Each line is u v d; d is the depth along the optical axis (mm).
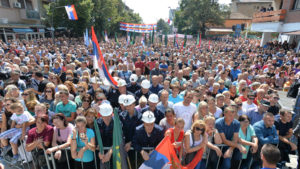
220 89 6188
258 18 21828
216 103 4957
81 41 29984
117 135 3297
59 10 29672
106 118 3635
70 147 3412
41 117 3424
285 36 21234
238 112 4863
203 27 56906
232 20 61062
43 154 3721
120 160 3338
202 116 4078
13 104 3781
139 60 9477
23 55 10477
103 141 3711
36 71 6324
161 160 3242
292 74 9031
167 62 11195
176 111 4488
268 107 4652
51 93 5113
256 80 7473
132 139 3736
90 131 3473
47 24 32562
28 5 27875
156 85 6227
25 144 3797
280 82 9242
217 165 3707
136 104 5352
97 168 3875
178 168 3293
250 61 12211
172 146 3289
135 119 4016
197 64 10961
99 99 4672
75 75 7562
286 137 4199
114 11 44375
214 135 3717
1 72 7023
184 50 17375
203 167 3750
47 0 33688
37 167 3893
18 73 5988
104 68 4738
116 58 11812
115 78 5754
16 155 3926
